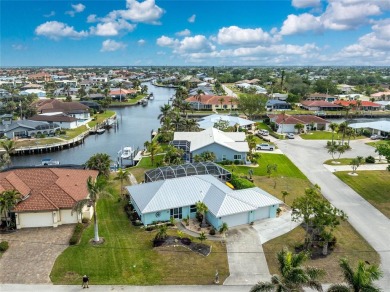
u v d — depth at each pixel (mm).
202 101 174875
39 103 163250
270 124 132750
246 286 36625
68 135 118750
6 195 47906
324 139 111812
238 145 84625
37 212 48938
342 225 50500
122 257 41594
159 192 52281
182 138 91312
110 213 54281
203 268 39562
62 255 41875
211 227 49406
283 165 81500
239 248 43938
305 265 40031
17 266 39625
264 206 51125
